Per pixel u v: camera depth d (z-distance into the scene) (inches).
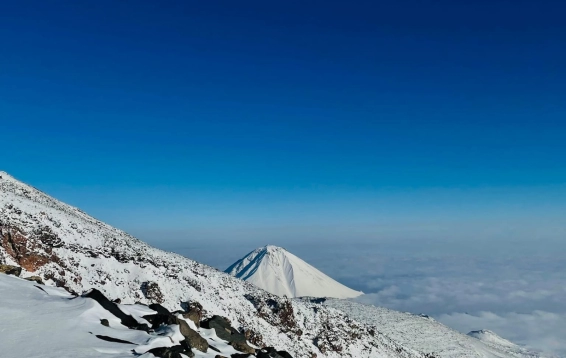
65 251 1904.5
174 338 664.4
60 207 3029.0
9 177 3169.3
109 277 1935.3
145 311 808.9
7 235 1672.0
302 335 2623.0
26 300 683.4
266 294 2878.9
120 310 734.5
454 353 4830.2
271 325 2458.2
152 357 546.9
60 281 1695.4
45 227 1977.1
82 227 2337.6
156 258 2554.1
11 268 912.3
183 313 915.4
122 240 2659.9
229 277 3034.0
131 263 2143.2
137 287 1999.3
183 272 2463.1
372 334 3476.9
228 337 894.4
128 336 631.8
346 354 2694.4
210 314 2107.5
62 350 525.7
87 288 1781.5
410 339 4968.0
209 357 689.0
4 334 543.5
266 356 836.0
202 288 2351.1
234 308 2352.4
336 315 3257.9
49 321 612.1
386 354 3073.3
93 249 2112.5
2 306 631.8
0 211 1831.9
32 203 2236.7
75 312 661.9
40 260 1707.7
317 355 2481.5
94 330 620.7
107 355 538.3
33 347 521.3
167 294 2070.6
